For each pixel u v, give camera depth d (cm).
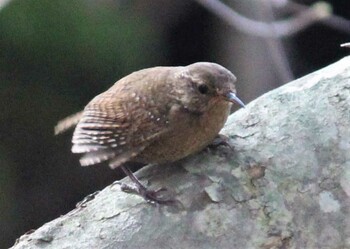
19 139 396
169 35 422
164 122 315
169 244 312
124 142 315
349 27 390
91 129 316
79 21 375
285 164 312
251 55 420
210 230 312
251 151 313
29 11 369
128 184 314
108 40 381
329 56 431
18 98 387
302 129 313
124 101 316
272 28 357
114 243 312
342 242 312
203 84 315
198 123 315
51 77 385
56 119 391
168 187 313
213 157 314
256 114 314
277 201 312
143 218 312
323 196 312
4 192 396
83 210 313
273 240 312
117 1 387
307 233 312
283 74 377
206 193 312
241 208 312
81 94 388
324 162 312
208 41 432
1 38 372
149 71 317
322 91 314
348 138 312
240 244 312
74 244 312
